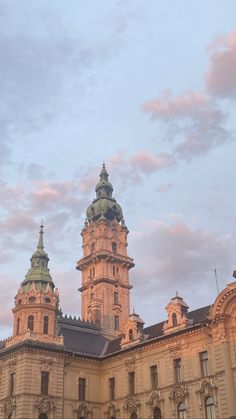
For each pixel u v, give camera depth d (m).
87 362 89.38
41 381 81.75
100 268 129.00
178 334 77.94
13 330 88.12
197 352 74.56
